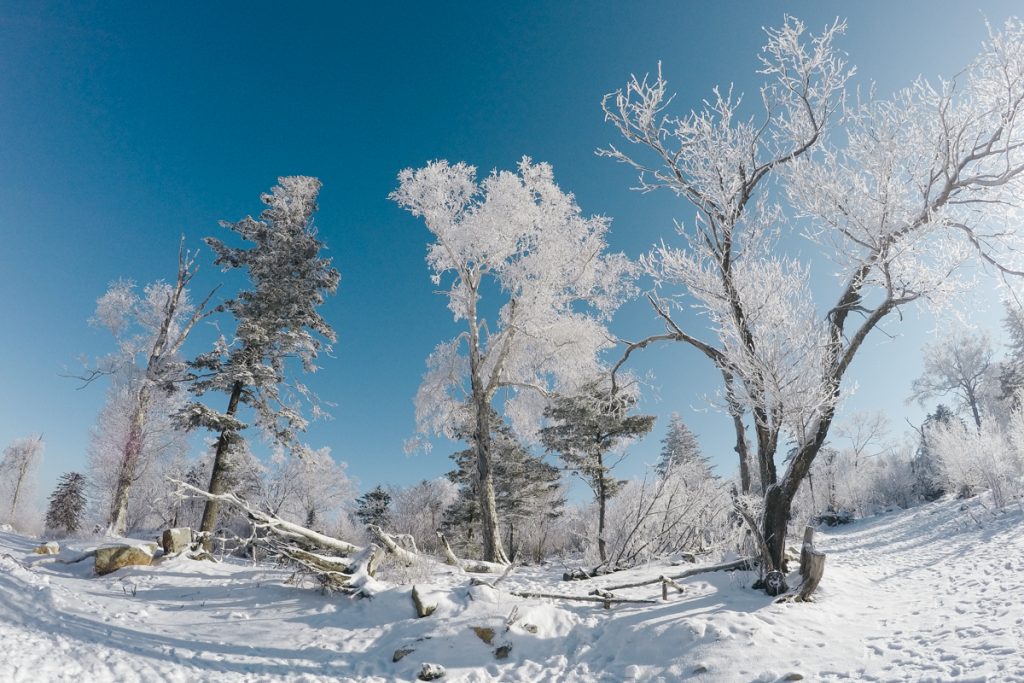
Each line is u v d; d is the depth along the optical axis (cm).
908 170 961
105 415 2295
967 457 2281
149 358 2170
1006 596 738
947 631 626
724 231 1010
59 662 546
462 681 667
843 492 4456
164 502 2531
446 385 1858
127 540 1627
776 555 893
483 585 912
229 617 902
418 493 4175
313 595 1015
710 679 588
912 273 932
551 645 766
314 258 2008
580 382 1759
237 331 1808
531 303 1680
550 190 1702
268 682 624
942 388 4328
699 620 712
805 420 877
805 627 712
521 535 2691
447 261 1752
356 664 722
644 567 1227
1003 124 903
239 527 1939
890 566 1312
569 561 1675
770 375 844
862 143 958
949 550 1402
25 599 749
